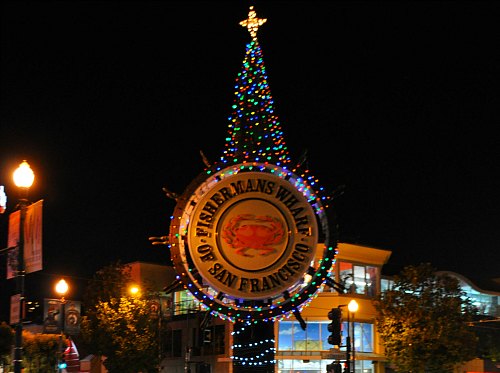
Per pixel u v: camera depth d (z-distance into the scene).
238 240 23.19
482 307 67.12
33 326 55.31
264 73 26.17
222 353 56.97
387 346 48.94
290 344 53.81
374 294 57.97
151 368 53.06
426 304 48.44
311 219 23.41
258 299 23.12
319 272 23.44
